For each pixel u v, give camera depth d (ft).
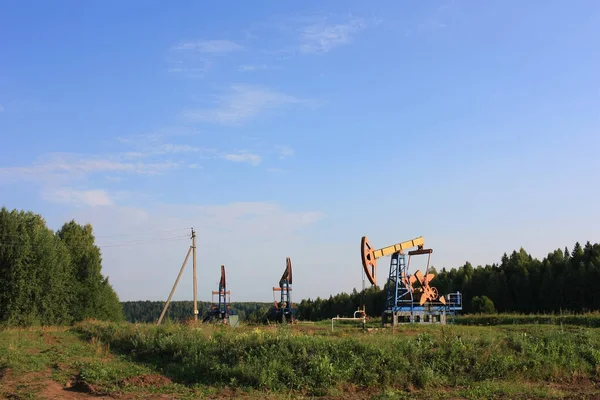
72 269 123.54
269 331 64.44
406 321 119.55
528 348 60.54
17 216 111.65
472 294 200.75
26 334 74.38
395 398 46.83
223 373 51.93
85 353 62.23
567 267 171.32
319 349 55.42
